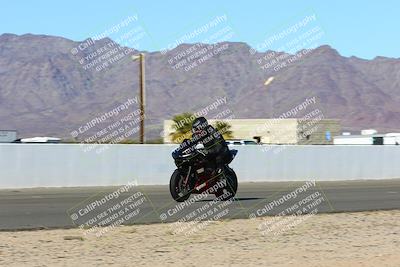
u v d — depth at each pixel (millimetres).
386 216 29312
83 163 47344
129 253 19266
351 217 28641
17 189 43719
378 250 20547
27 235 22406
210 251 19812
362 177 61500
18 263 17422
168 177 51062
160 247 20391
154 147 50500
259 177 55219
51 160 46094
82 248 19969
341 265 17984
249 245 21031
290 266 17688
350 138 136375
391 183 55031
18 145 44875
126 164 49125
